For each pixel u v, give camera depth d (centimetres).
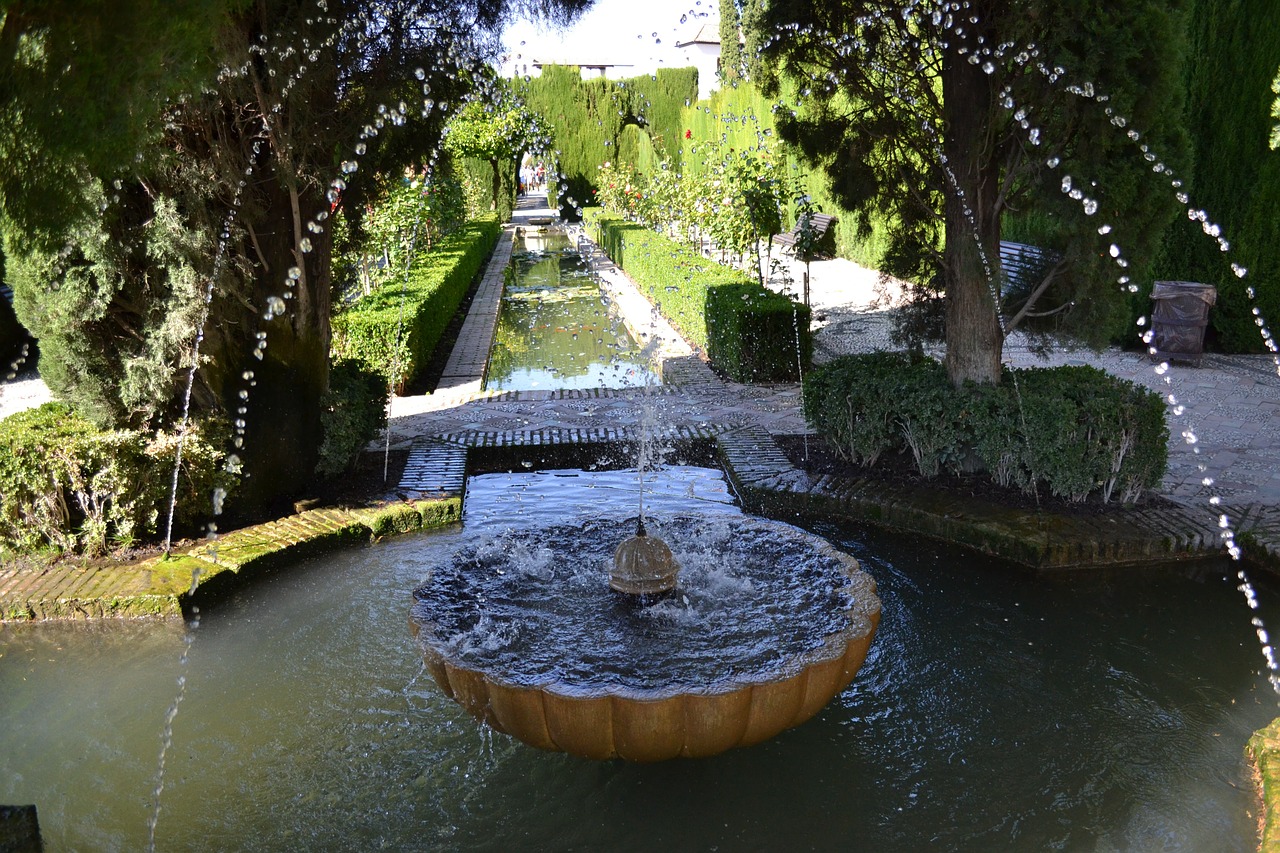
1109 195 451
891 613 421
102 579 440
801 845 278
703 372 899
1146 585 439
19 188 241
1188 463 572
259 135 486
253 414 525
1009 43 448
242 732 339
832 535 515
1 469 451
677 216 1572
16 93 216
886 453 600
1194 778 300
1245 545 455
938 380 564
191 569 450
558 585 356
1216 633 396
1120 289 486
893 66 547
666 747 273
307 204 525
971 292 538
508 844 282
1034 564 458
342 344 810
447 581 356
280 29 446
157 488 477
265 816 294
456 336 1132
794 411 738
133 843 282
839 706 351
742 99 1797
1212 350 886
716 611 330
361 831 288
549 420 723
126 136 251
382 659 391
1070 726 332
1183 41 436
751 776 311
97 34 222
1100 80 436
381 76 513
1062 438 491
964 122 516
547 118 2861
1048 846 273
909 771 311
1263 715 335
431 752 327
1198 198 849
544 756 324
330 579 471
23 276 464
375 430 623
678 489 598
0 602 420
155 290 482
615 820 291
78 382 492
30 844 217
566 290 1642
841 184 606
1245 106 805
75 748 331
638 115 2881
